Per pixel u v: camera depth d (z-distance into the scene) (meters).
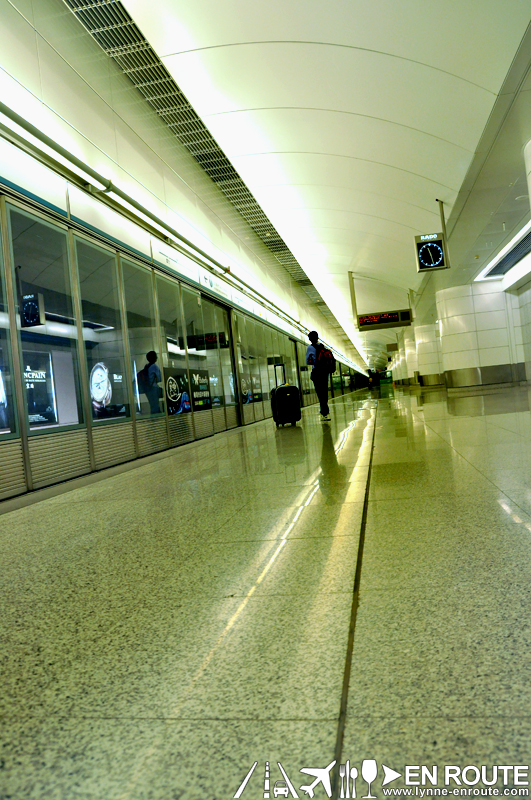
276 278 21.97
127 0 6.46
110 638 1.99
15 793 1.20
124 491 5.57
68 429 6.82
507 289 23.86
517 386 22.94
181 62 7.72
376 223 15.77
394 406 17.28
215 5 6.59
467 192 11.73
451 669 1.56
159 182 10.12
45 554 3.30
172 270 11.05
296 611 2.07
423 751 1.23
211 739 1.33
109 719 1.46
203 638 1.91
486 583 2.16
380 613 1.98
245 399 16.73
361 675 1.57
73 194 7.42
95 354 7.77
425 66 7.93
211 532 3.44
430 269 14.87
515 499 3.44
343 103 9.02
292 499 4.21
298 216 15.19
